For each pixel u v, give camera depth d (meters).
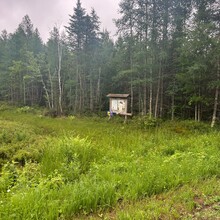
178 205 3.46
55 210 3.18
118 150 7.57
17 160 6.79
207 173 4.91
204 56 13.67
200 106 17.84
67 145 6.81
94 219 3.13
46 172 5.34
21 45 37.25
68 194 3.75
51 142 8.25
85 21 26.70
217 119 17.61
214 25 12.73
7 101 38.38
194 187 4.20
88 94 31.44
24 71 35.12
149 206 3.37
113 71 29.38
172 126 13.63
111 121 18.25
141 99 22.27
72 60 30.05
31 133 11.27
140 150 7.70
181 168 5.05
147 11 16.56
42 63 32.84
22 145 8.33
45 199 3.50
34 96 38.03
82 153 6.49
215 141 8.34
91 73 28.92
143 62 18.28
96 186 3.95
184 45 13.97
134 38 17.86
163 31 16.48
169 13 16.47
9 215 2.99
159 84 18.22
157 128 13.55
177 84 18.23
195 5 15.15
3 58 38.88
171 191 3.98
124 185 4.18
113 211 3.38
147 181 4.22
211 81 14.26
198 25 13.13
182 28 16.58
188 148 7.53
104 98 30.48
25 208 3.12
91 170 5.29
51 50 32.91
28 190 3.79
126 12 17.08
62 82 32.66
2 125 12.62
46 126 15.02
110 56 30.70
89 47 27.31
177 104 19.73
